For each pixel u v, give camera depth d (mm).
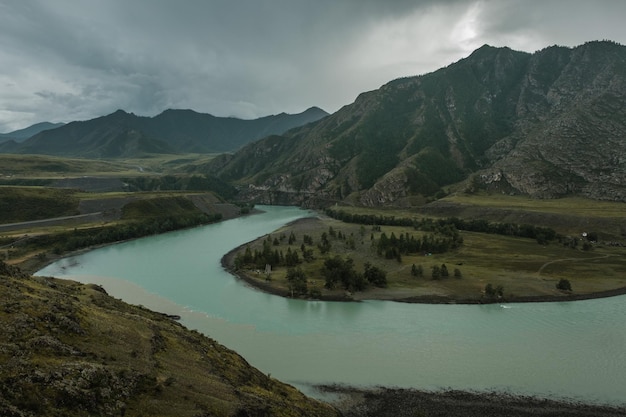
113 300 77875
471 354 84562
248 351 85188
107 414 37938
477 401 68312
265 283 133750
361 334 94312
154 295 122500
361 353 84750
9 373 36562
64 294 66250
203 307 112125
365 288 128000
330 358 82500
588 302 117812
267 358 82188
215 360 61656
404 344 89188
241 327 98062
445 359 82375
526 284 132000
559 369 78500
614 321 102688
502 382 74000
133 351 51594
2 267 67688
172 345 59906
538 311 110375
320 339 91375
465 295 122312
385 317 105375
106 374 42656
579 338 92375
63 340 47219
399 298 120188
